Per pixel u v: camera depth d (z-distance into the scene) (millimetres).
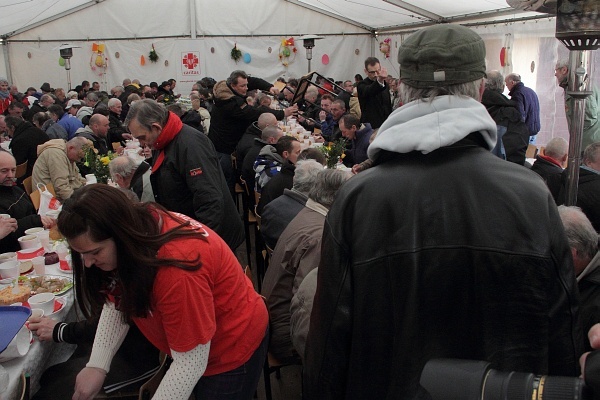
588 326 1630
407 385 922
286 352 2434
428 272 905
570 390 639
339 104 6699
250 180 4863
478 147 941
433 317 919
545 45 6680
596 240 1670
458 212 896
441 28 936
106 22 14586
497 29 7973
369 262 925
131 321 1482
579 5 1794
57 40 14516
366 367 958
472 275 892
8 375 1601
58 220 1237
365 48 14977
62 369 2094
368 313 936
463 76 919
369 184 946
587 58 1898
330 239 963
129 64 14891
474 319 909
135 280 1269
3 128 6617
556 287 871
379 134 967
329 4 13086
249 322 1583
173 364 1378
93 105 9906
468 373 705
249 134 5605
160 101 11234
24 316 1734
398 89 1021
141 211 1341
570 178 2043
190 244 1362
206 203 2744
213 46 14883
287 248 2414
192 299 1317
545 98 6789
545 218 870
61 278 2436
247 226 4941
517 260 861
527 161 5074
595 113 4637
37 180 4387
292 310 2096
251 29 14852
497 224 874
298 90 8328
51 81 14719
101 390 1901
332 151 4559
